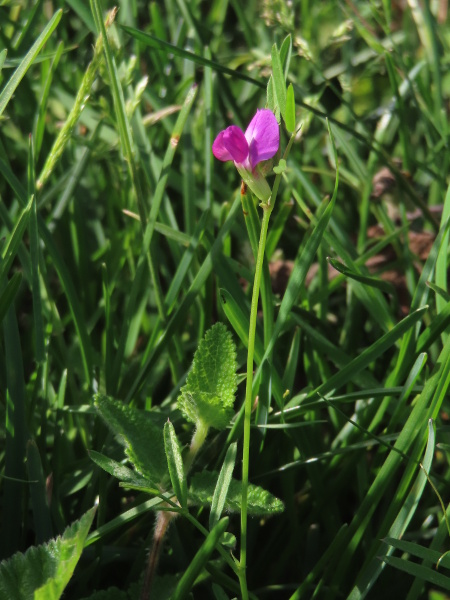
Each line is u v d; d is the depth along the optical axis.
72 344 0.57
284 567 0.51
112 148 0.58
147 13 0.85
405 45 0.80
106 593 0.46
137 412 0.46
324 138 0.73
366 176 0.60
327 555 0.46
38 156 0.57
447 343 0.47
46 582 0.42
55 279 0.59
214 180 0.62
